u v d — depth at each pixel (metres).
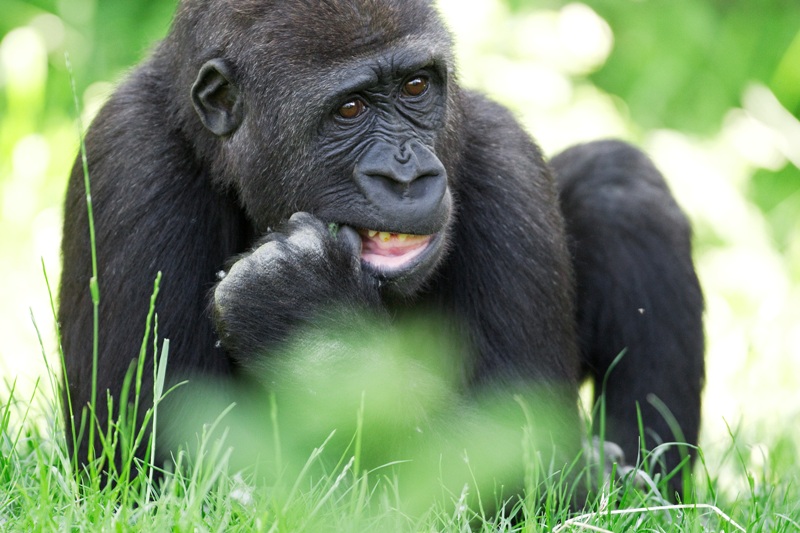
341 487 11.67
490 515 12.45
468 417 12.48
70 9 32.12
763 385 20.48
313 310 11.70
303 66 12.18
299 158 12.42
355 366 11.53
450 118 12.95
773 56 34.75
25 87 30.58
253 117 12.58
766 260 30.72
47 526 9.94
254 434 12.23
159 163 12.96
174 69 13.27
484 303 13.29
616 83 33.69
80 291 13.02
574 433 13.62
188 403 12.35
